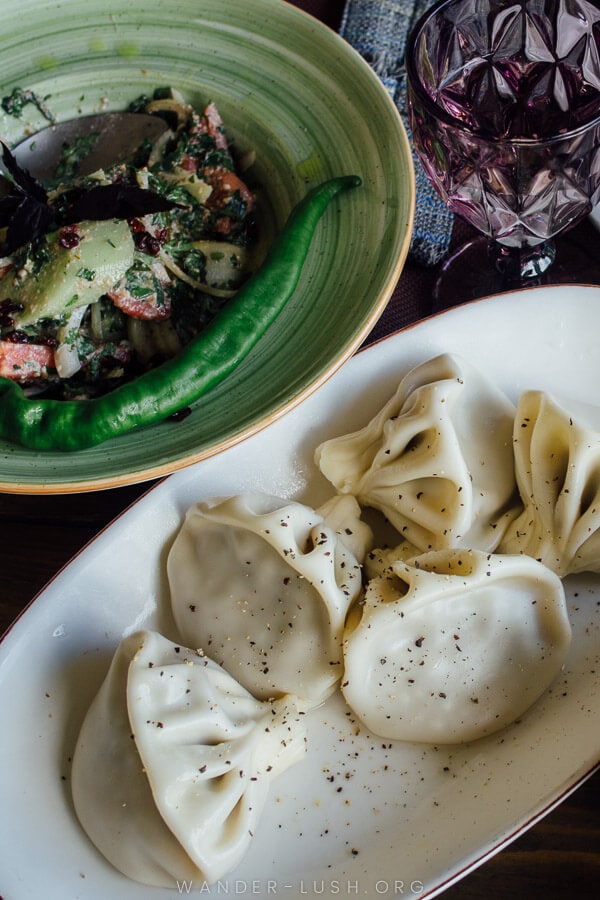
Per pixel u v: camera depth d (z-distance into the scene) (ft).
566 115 1.68
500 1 1.71
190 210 1.70
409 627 1.44
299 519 1.50
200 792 1.36
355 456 1.57
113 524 1.50
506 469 1.55
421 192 1.80
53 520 1.64
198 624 1.50
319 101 1.70
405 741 1.44
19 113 1.79
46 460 1.50
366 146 1.65
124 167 1.69
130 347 1.66
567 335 1.58
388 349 1.58
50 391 1.64
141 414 1.51
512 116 1.70
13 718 1.40
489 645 1.45
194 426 1.52
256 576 1.50
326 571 1.46
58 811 1.38
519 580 1.45
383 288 1.54
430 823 1.37
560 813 1.41
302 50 1.71
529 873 1.39
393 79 1.90
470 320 1.58
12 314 1.59
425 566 1.49
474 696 1.44
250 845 1.39
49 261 1.58
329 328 1.55
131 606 1.50
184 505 1.54
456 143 1.56
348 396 1.59
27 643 1.42
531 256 1.74
